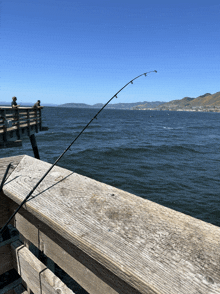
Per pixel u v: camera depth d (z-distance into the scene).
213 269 0.60
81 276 0.86
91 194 1.06
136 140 32.91
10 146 7.85
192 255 0.65
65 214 0.89
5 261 1.27
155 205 0.96
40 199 1.02
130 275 0.61
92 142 29.42
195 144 30.39
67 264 0.93
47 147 24.64
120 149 24.34
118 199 1.01
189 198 11.52
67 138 32.28
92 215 0.88
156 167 17.67
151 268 0.61
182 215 0.88
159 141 32.56
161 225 0.80
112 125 58.94
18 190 1.13
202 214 9.83
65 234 0.81
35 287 1.11
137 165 18.09
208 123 84.19
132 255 0.66
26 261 1.15
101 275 0.77
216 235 0.75
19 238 1.32
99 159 19.62
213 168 17.95
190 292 0.53
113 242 0.72
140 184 13.37
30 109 11.55
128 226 0.80
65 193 1.07
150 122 78.44
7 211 1.30
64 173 1.34
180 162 19.83
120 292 0.71
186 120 100.75
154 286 0.56
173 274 0.59
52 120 65.00
